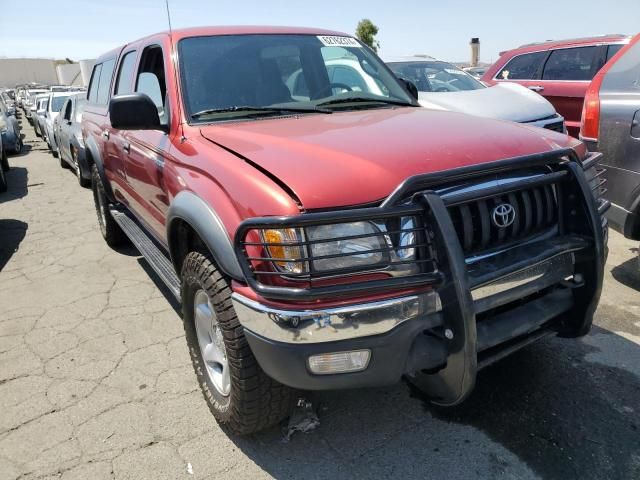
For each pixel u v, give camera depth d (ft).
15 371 10.52
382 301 6.19
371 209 6.09
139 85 12.30
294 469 7.67
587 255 7.53
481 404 8.79
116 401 9.42
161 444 8.29
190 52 10.34
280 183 6.57
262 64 10.64
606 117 12.51
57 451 8.21
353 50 12.35
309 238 6.14
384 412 8.79
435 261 6.35
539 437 7.98
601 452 7.61
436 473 7.45
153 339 11.61
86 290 14.52
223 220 7.03
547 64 25.36
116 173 14.30
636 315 11.43
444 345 6.57
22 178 33.88
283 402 7.58
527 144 7.77
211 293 7.47
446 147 7.25
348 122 8.86
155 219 11.22
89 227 21.15
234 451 8.07
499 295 6.82
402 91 12.10
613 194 12.45
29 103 77.15
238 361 7.14
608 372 9.45
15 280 15.56
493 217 6.93
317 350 6.18
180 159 8.79
